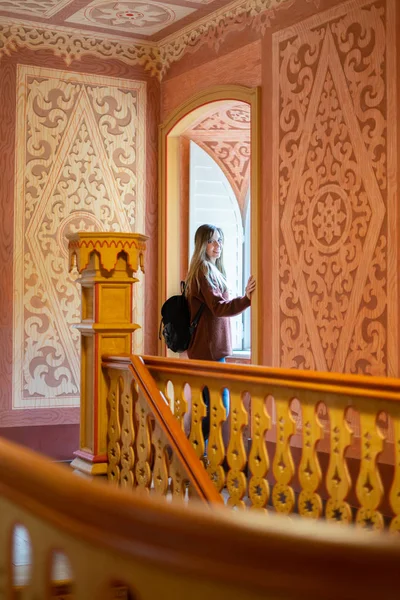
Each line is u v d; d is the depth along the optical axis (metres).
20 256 7.30
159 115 7.88
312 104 6.02
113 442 5.11
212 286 6.25
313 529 0.81
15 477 1.11
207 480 4.29
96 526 0.96
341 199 5.75
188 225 7.81
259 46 6.59
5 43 7.27
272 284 6.37
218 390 4.55
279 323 6.30
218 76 7.07
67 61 7.51
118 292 5.27
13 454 1.15
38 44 7.40
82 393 5.39
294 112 6.20
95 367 5.18
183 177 7.81
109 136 7.67
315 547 0.79
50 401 7.39
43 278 7.39
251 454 4.33
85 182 7.57
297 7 6.18
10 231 7.27
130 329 5.23
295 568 0.80
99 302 5.20
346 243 5.70
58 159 7.47
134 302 7.77
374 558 0.77
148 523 0.90
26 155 7.34
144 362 5.01
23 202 7.32
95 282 5.20
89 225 7.58
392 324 5.32
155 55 7.86
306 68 6.08
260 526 0.83
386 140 5.39
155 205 7.86
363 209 5.56
